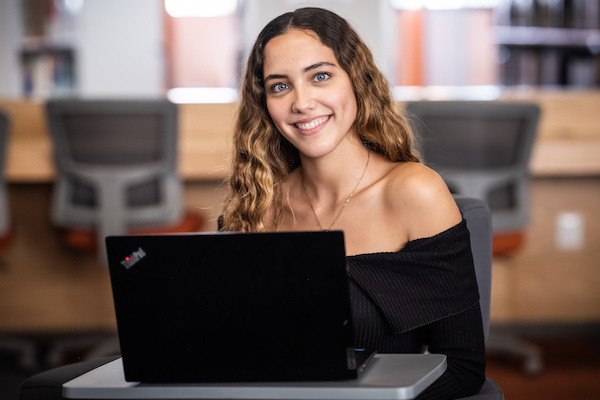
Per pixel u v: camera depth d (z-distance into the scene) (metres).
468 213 1.42
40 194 3.74
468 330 1.27
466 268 1.29
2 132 3.22
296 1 5.59
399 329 1.25
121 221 3.22
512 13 5.55
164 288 1.03
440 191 1.34
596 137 3.91
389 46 5.79
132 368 1.06
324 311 1.00
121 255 1.03
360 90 1.41
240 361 1.03
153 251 1.02
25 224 3.76
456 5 6.21
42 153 3.44
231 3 6.57
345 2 5.57
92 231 3.29
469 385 1.25
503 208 3.21
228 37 6.62
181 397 1.02
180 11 6.60
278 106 1.39
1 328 3.81
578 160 3.49
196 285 1.02
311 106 1.36
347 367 1.00
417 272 1.27
